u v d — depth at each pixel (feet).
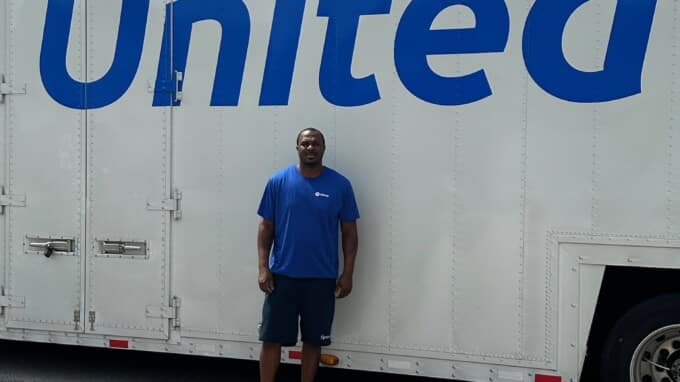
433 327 12.80
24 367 16.35
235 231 13.87
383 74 12.97
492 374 12.51
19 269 15.07
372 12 13.01
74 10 14.69
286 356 13.79
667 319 11.89
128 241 14.42
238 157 13.82
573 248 12.03
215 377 15.69
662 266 11.59
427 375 12.86
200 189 14.02
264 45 13.62
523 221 12.28
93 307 14.65
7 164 15.08
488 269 12.48
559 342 12.16
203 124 13.99
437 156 12.70
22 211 15.02
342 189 12.69
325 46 13.28
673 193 11.52
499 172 12.37
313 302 12.69
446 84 12.62
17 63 14.99
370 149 13.07
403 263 12.94
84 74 14.64
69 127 14.73
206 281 14.03
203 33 13.96
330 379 15.65
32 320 15.03
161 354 17.61
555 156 12.09
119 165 14.44
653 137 11.60
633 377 12.15
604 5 11.85
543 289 12.21
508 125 12.32
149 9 14.25
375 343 13.12
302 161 12.70
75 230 14.71
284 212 12.71
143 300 14.37
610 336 12.36
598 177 11.89
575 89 11.98
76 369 16.21
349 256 12.76
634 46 11.70
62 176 14.78
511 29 12.29
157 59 14.21
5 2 15.05
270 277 12.76
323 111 13.30
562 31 12.04
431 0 12.70
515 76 12.28
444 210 12.69
